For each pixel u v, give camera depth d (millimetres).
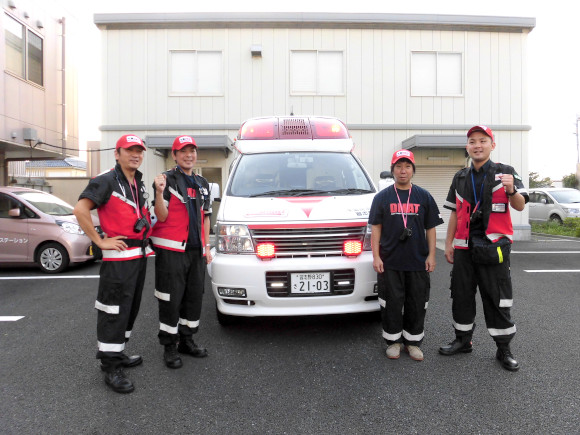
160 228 3455
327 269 3729
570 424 2572
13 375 3336
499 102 12078
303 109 11844
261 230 3801
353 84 11883
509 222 3410
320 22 11703
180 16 11547
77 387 3131
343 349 3795
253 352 3754
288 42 11781
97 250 7633
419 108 11984
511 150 12094
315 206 4016
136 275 3180
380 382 3162
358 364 3482
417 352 3568
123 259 3076
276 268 3709
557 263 7883
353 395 2973
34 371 3408
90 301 5453
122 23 11539
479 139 3402
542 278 6551
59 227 7320
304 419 2676
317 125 5508
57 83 12594
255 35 11750
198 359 3623
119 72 11656
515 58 12086
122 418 2701
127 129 11703
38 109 11641
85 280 6707
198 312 3691
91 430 2568
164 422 2650
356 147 11977
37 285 6367
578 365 3412
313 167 4863
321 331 4238
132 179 3246
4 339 4121
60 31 12719
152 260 8484
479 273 3438
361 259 3807
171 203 3441
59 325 4523
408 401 2879
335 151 5137
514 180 3338
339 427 2580
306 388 3084
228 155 11711
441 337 4086
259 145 5160
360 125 11906
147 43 11664
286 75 11805
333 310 3768
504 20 11852
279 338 4078
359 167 4984
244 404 2865
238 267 3744
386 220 3512
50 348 3893
